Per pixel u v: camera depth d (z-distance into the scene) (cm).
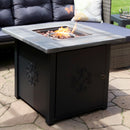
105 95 272
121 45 365
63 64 238
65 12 435
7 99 290
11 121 252
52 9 433
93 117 261
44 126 245
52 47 222
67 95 248
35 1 414
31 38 248
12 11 404
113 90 316
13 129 240
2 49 420
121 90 317
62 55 236
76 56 243
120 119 259
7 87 315
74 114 258
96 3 435
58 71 238
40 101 254
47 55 234
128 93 310
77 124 249
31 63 258
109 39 250
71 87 249
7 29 279
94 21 437
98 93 267
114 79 346
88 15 434
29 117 259
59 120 254
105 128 245
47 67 236
